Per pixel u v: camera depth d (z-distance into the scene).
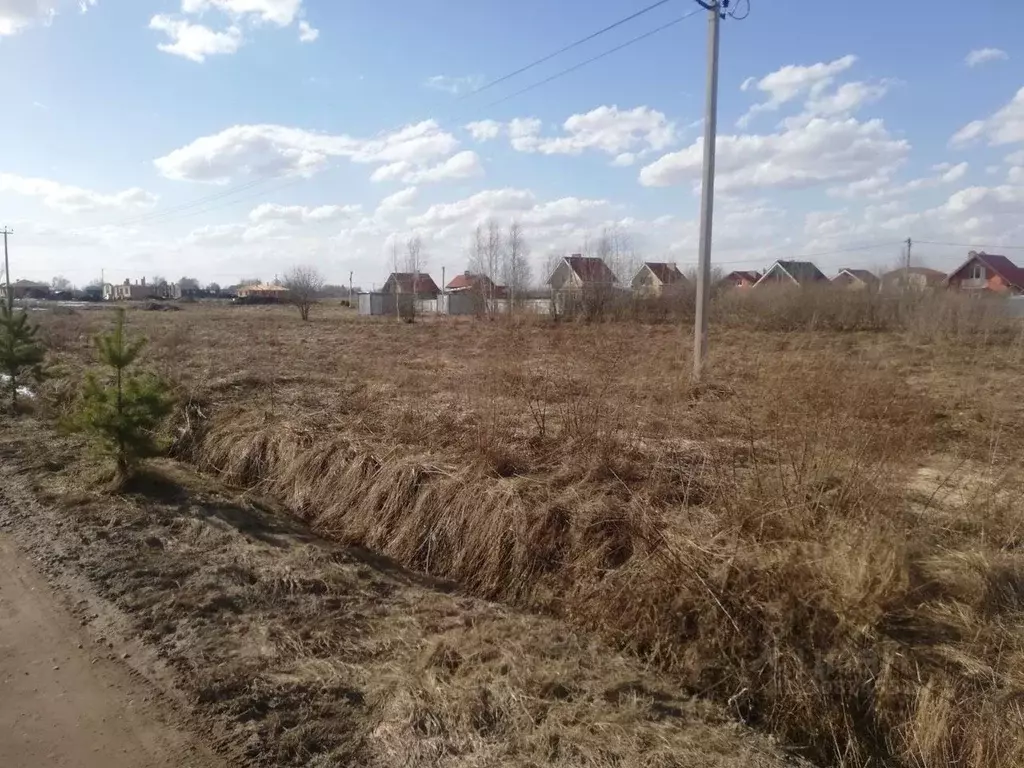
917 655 4.38
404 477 7.86
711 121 12.36
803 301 30.83
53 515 7.38
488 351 16.45
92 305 63.03
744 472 6.76
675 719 4.23
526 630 5.26
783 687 4.48
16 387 13.03
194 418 11.18
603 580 5.76
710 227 12.41
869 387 7.11
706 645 4.83
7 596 5.61
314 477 8.78
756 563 5.07
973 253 52.78
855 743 4.16
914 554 5.17
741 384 10.78
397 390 12.29
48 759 3.69
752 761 3.86
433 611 5.69
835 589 4.73
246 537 7.12
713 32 12.23
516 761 3.72
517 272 41.97
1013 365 17.97
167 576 6.00
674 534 5.70
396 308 46.22
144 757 3.71
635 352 12.73
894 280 32.78
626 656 5.08
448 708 4.10
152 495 8.06
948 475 6.61
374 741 3.87
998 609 4.73
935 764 3.99
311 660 4.70
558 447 8.05
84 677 4.47
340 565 6.58
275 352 20.39
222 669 4.54
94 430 7.89
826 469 5.93
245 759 3.71
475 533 6.95
